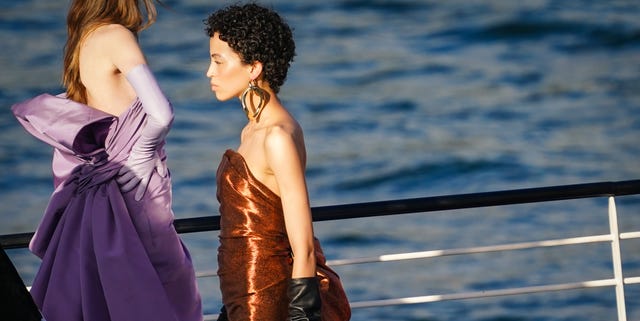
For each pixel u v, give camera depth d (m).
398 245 50.62
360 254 49.94
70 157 11.51
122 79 11.41
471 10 77.50
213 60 10.99
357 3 78.19
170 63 69.88
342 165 60.75
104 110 11.39
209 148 60.56
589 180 59.34
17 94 65.44
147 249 11.31
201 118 63.78
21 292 10.21
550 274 47.22
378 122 64.81
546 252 49.22
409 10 77.88
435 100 67.31
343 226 52.50
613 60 72.75
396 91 68.06
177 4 76.75
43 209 55.84
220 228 12.15
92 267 11.20
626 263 48.03
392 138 63.31
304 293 10.48
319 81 68.75
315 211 12.58
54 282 11.28
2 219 54.75
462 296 12.84
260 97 10.87
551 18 75.94
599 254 49.22
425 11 77.81
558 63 72.25
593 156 61.75
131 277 11.05
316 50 72.50
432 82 69.31
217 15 10.94
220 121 63.47
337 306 11.17
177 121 63.53
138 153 11.20
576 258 48.72
